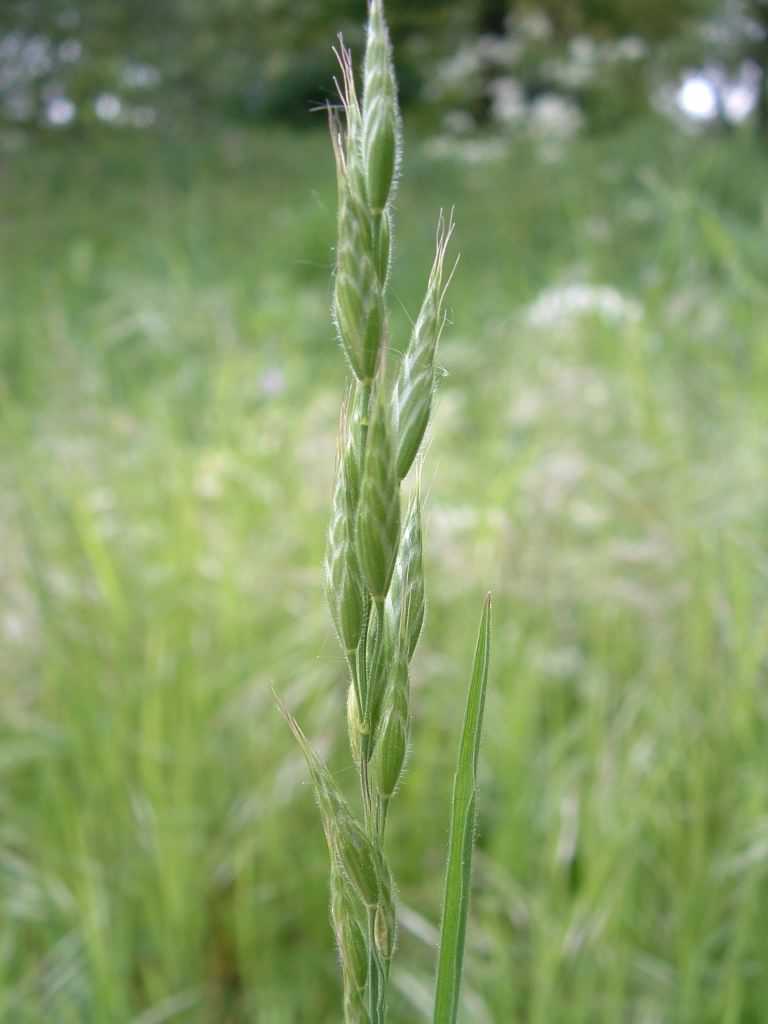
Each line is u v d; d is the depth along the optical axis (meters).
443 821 0.41
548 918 0.34
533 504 0.51
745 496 0.50
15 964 0.37
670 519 0.49
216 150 2.32
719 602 0.44
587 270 0.89
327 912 0.38
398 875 0.40
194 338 0.87
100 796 0.41
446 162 2.11
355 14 3.05
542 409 0.63
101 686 0.44
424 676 0.45
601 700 0.41
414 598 0.11
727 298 0.74
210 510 0.56
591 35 3.42
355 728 0.11
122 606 0.47
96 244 1.52
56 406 0.66
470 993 0.33
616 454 0.56
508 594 0.47
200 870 0.39
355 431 0.11
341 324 0.10
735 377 0.63
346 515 0.11
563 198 1.57
